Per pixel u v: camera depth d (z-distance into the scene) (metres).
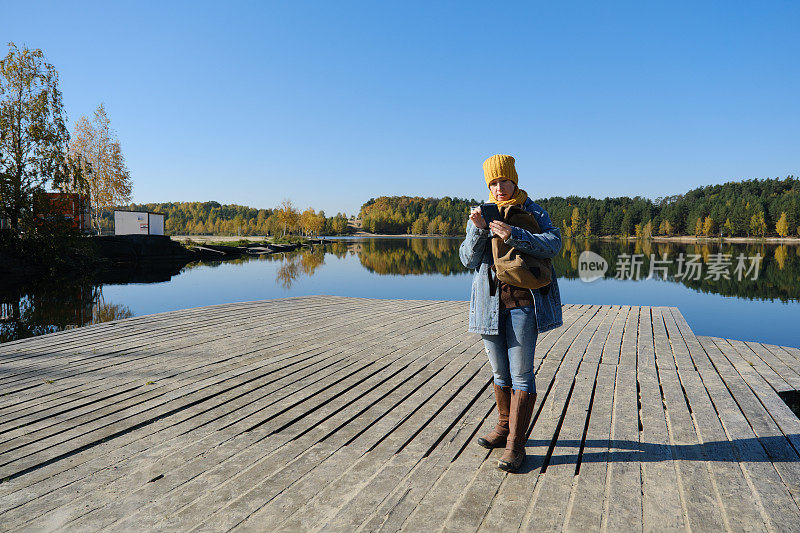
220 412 3.02
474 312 2.25
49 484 2.12
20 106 19.83
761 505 1.84
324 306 7.66
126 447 2.51
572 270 23.52
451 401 3.19
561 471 2.15
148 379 3.71
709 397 3.18
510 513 1.82
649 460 2.24
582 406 3.00
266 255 39.59
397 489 2.03
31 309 10.88
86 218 23.09
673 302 12.30
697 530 1.68
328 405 3.13
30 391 3.42
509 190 2.22
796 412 3.35
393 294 14.46
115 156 35.38
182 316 6.61
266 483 2.12
